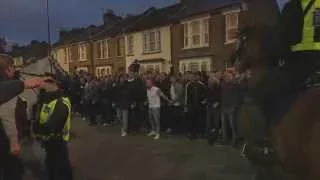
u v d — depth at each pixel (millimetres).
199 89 12109
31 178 7426
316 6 2074
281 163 2039
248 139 2322
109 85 16641
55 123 5777
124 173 8055
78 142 11938
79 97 19734
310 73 2068
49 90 5848
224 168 7809
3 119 5047
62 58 49906
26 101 6332
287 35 2127
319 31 2080
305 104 1952
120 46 37875
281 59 2154
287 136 1988
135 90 14102
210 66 25797
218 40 24406
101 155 9758
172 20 29938
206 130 11750
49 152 5871
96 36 42469
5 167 5320
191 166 8375
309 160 1844
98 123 16922
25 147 9555
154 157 9570
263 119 2172
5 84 4012
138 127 14344
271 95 2139
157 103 13016
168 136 12805
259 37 2186
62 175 5898
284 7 2154
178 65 29719
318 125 1834
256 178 2322
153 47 32719
